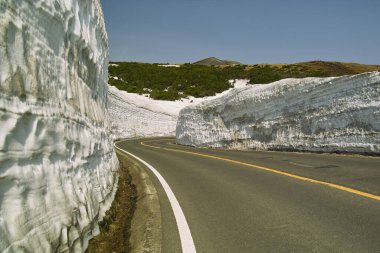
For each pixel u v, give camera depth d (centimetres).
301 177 970
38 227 343
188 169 1299
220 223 607
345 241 488
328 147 1681
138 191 963
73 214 441
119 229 625
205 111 2972
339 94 1705
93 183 609
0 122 294
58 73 462
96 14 763
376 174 952
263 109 2252
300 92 1945
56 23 445
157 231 586
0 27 304
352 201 686
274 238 517
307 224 567
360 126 1553
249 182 951
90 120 663
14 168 314
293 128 1962
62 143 443
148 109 5112
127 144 3091
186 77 7350
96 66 770
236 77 7500
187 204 757
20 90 335
